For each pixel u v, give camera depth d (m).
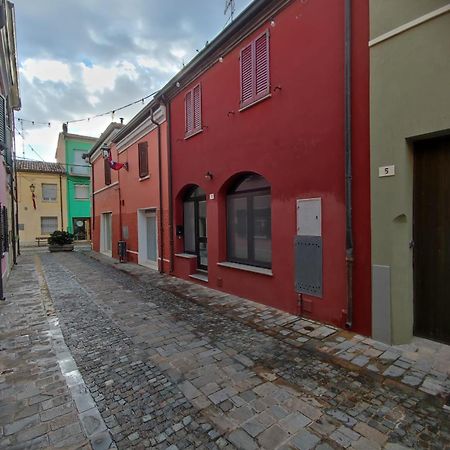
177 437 2.36
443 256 3.60
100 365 3.58
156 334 4.51
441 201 3.57
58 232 18.67
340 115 4.28
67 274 10.02
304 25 4.73
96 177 17.97
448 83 3.16
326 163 4.50
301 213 4.90
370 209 3.95
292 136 5.01
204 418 2.58
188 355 3.77
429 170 3.62
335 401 2.76
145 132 10.62
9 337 4.50
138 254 11.81
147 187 10.70
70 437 2.39
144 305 6.09
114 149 14.12
